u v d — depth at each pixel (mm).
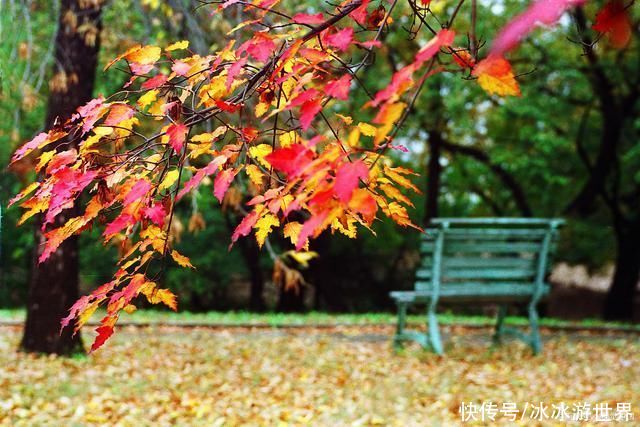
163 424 4359
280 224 1954
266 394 5234
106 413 4582
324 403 4957
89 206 1834
